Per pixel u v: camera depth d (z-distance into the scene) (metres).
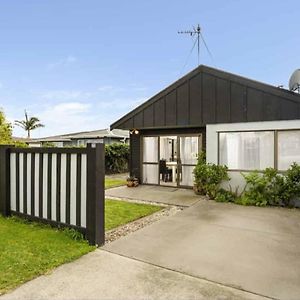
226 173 8.03
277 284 3.04
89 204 4.24
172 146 10.45
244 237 4.61
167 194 8.89
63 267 3.42
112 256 3.78
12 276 3.15
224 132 8.20
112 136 21.06
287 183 6.98
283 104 7.40
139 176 11.07
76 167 4.52
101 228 4.24
